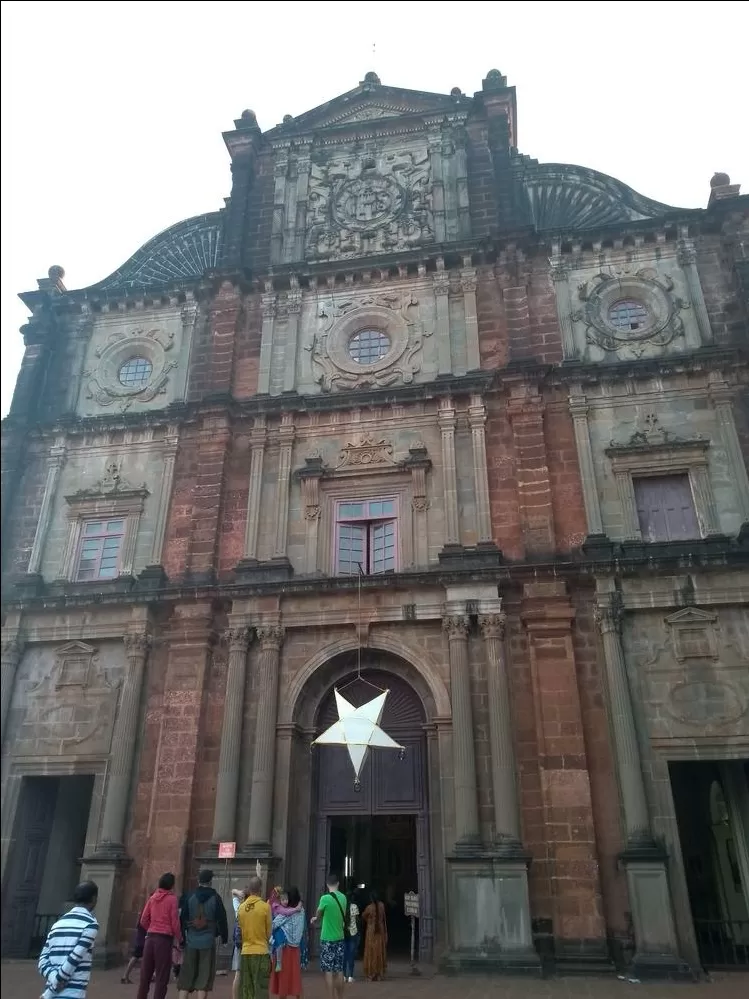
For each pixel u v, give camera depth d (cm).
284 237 2686
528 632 1895
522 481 2078
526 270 2406
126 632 2109
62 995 764
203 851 1856
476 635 1933
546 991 1405
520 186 2659
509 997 1343
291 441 2294
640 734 1781
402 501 2170
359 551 2155
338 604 2016
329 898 1303
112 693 2077
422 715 1981
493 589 1933
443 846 1766
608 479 2089
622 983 1488
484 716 1844
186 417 2405
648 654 1855
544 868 1694
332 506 2214
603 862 1686
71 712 2077
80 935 792
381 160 2773
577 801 1712
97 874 1825
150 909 1173
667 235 2380
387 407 2288
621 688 1792
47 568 2317
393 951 2017
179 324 2641
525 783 1780
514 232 2392
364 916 1622
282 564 2098
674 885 1639
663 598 1875
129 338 2648
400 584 1981
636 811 1681
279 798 1867
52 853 2139
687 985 1467
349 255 2603
